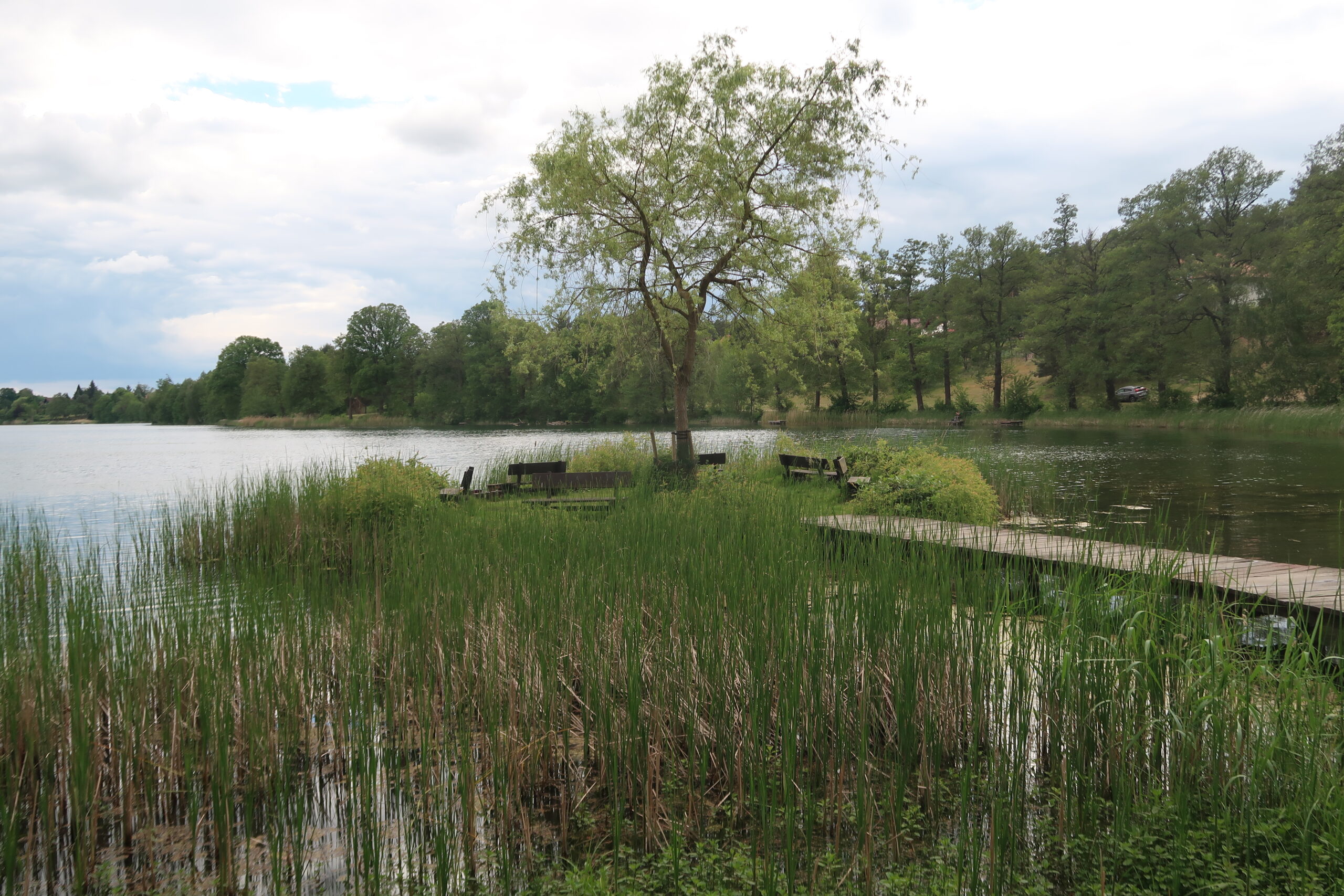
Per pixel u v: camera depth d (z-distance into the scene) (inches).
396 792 169.2
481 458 1188.5
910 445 684.1
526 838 147.6
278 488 527.2
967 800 139.4
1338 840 119.9
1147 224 1984.5
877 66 602.5
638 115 625.9
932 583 204.1
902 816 151.4
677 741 180.9
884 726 180.5
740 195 603.5
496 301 703.7
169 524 461.4
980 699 179.3
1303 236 1710.1
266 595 254.2
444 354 3388.3
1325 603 226.4
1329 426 1429.6
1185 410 1879.9
